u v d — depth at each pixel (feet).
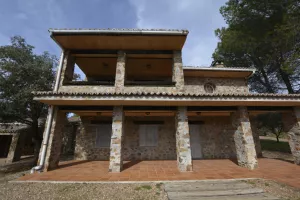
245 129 23.35
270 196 13.62
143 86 25.55
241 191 14.52
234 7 48.52
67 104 22.94
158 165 25.18
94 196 13.98
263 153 42.52
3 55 31.81
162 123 32.55
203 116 34.22
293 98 21.54
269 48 43.50
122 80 25.61
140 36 24.76
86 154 31.71
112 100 20.33
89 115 32.58
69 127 45.62
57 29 23.85
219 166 24.38
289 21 35.37
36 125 35.70
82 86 25.38
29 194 14.43
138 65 32.81
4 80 30.19
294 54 35.04
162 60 30.71
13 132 45.34
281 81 48.42
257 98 21.12
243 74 33.96
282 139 79.00
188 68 31.30
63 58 26.58
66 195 14.20
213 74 33.83
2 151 52.80
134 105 23.25
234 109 24.39
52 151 22.82
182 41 25.90
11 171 31.27
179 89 25.36
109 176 18.97
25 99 30.07
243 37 46.03
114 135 22.02
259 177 18.31
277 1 39.47
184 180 17.33
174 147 31.58
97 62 31.53
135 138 31.83
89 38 25.05
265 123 53.11
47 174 19.95
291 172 20.43
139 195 14.15
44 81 32.89
